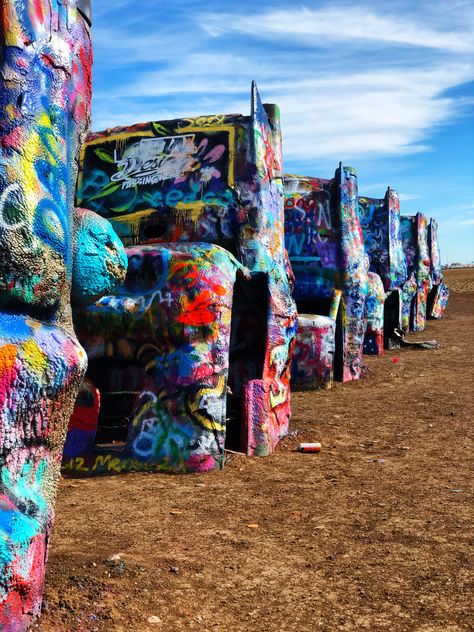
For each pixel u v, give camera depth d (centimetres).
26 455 310
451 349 1738
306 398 1093
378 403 1041
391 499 575
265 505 558
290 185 1372
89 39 370
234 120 837
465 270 6969
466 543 475
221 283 675
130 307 673
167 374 670
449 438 804
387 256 1811
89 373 773
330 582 413
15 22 290
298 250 1278
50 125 313
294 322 836
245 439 725
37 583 310
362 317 1307
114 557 426
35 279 304
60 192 321
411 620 366
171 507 550
